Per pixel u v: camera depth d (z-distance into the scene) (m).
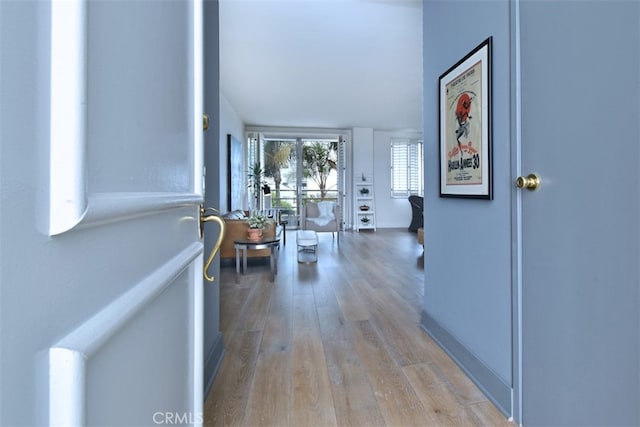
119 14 0.43
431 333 1.98
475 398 1.41
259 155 7.18
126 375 0.45
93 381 0.36
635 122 0.80
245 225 3.85
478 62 1.47
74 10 0.32
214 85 1.72
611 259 0.88
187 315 0.76
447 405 1.36
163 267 0.58
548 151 1.09
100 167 0.37
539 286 1.15
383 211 7.96
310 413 1.31
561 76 1.03
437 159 1.90
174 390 0.67
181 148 0.72
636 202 0.81
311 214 6.13
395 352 1.80
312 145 7.76
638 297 0.81
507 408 1.30
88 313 0.36
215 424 1.25
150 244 0.53
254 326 2.16
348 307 2.52
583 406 0.97
